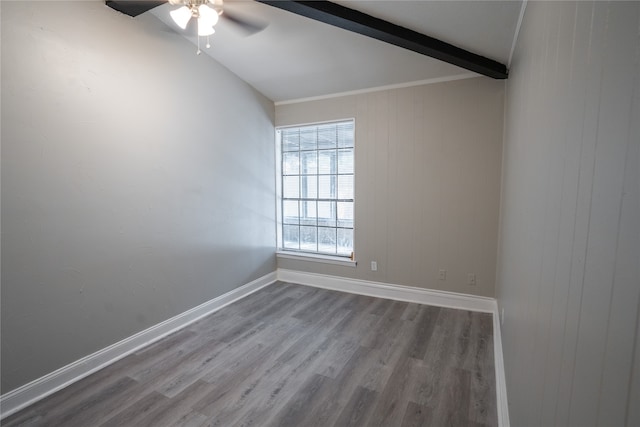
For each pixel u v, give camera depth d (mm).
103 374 2207
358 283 3791
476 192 3154
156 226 2664
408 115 3383
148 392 2027
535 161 1180
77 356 2148
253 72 3410
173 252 2826
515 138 1968
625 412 393
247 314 3209
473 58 2582
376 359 2389
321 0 1991
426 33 2324
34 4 1877
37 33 1895
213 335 2773
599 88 535
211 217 3219
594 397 497
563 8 808
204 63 3068
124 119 2391
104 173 2273
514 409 1428
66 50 2033
